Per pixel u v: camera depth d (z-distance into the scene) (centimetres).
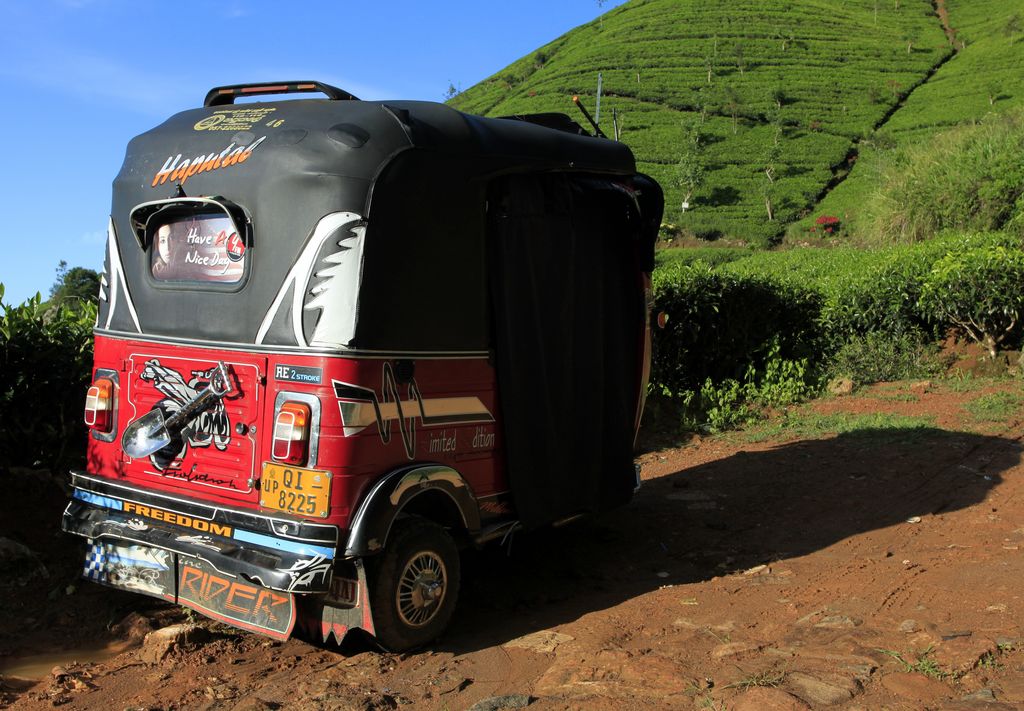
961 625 454
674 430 1058
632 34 9856
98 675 434
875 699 368
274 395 436
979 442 902
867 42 8969
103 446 509
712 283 1178
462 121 494
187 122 513
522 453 529
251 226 448
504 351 514
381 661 444
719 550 646
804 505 741
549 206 550
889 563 584
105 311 517
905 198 2522
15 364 608
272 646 475
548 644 464
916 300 1359
